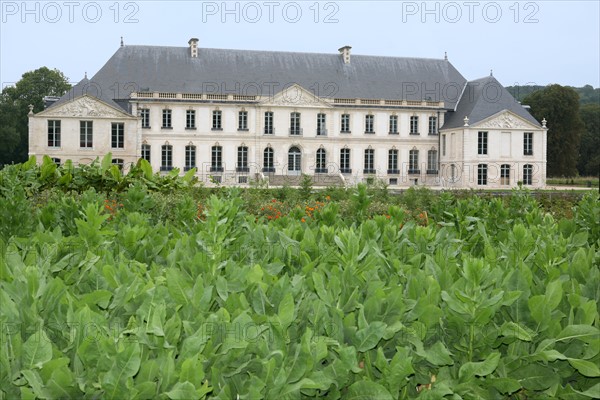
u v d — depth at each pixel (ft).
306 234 19.01
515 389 11.94
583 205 29.14
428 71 280.72
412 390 12.80
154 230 21.48
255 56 268.41
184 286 13.19
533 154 262.67
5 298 11.30
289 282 13.37
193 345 10.52
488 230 26.94
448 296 12.67
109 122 244.01
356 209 32.53
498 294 12.39
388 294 13.14
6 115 296.92
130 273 14.42
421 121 272.51
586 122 364.17
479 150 258.98
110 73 252.62
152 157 254.06
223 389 9.97
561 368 12.89
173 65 258.57
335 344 11.71
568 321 13.08
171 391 9.35
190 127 256.52
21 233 25.21
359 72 273.95
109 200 54.49
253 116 261.03
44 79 310.24
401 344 12.58
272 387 10.25
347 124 268.41
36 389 9.41
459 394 11.74
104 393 9.64
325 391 11.69
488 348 12.76
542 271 17.75
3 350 9.98
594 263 18.19
